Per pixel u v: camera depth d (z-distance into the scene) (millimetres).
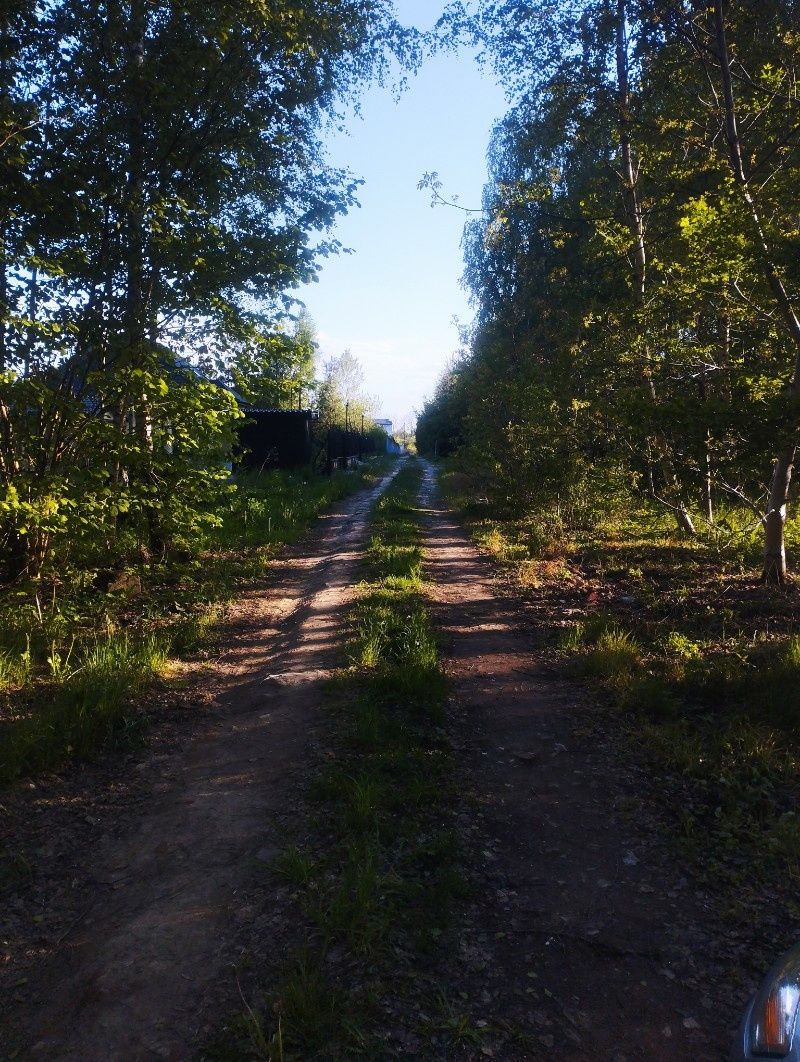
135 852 4047
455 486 26625
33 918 3520
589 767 4922
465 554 13383
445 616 8891
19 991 3043
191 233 9664
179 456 9320
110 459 8359
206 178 11109
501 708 5988
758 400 8570
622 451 12383
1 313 7109
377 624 7805
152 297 9680
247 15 10195
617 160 14492
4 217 8055
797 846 3881
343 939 3248
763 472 9430
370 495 25234
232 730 5676
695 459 8836
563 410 13875
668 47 11016
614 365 11922
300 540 14875
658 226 13195
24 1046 2738
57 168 8672
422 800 4426
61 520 7445
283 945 3221
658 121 11492
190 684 6711
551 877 3744
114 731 5516
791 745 5098
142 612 8953
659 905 3516
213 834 4184
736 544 12312
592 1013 2854
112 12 9398
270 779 4801
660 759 4965
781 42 10055
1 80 8250
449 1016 2807
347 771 4738
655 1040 2723
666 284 12094
